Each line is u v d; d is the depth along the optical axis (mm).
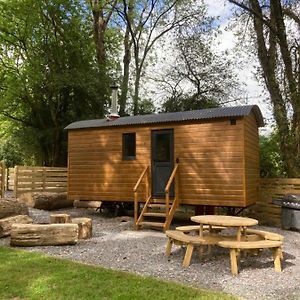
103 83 19797
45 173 16031
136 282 4789
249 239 6457
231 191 9453
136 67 23375
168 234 6516
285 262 6273
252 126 10922
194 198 9969
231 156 9516
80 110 19875
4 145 26234
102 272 5230
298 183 10953
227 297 4285
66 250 6879
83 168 12062
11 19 20125
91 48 21469
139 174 10984
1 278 4828
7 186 20109
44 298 4133
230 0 14266
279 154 14242
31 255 6211
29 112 21188
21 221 8445
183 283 4980
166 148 10609
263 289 4762
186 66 20688
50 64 20125
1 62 21188
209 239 6074
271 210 11477
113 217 12102
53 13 19984
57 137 19875
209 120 9875
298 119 13242
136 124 11016
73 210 13727
